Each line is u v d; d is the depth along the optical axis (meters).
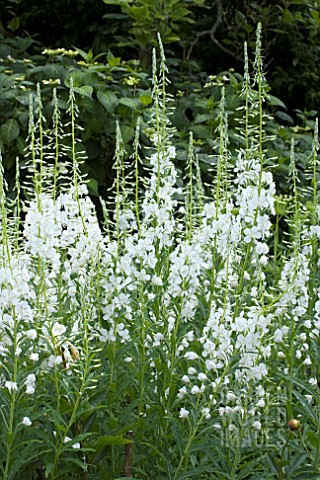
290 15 11.32
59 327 3.80
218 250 4.36
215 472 3.80
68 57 9.16
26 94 8.34
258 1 12.44
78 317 4.20
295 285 4.21
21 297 3.75
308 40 12.82
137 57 12.28
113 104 8.02
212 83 9.54
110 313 4.05
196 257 4.07
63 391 3.84
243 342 3.76
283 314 4.36
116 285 4.14
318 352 4.04
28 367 3.78
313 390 3.79
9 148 8.40
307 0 11.31
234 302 4.30
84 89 7.91
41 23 13.24
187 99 9.71
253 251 4.09
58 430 3.68
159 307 4.30
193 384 4.11
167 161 4.43
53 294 4.35
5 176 8.35
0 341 3.79
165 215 4.36
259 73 4.17
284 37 12.50
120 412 4.07
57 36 13.35
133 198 7.74
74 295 4.27
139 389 4.13
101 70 8.63
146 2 9.98
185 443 3.92
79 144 8.27
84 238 4.18
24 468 3.85
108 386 3.95
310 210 5.30
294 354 4.41
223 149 4.35
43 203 4.36
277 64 12.88
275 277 5.45
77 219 4.34
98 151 8.42
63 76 8.49
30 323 3.93
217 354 3.83
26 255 4.00
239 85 9.27
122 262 4.15
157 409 4.01
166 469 3.86
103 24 12.65
